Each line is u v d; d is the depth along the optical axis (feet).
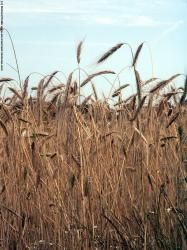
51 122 6.81
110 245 5.85
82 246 5.77
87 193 5.61
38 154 6.09
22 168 6.28
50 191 6.08
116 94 6.56
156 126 6.32
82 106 6.27
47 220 6.14
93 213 5.88
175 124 6.24
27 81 6.33
